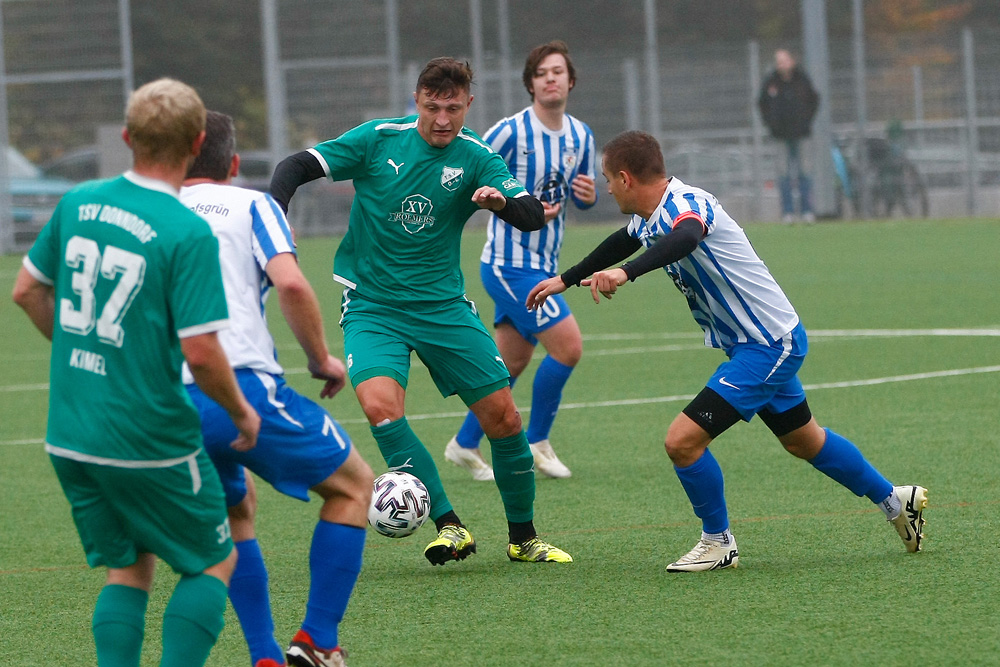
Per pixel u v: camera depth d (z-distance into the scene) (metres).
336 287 60.31
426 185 18.69
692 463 17.03
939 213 89.38
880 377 33.19
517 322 24.80
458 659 13.98
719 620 14.94
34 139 90.25
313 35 89.94
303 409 13.46
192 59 131.38
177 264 11.23
